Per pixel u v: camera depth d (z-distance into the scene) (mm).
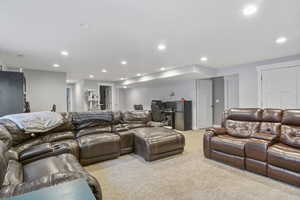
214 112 6887
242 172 2529
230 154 2781
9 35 2645
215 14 2098
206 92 6684
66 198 786
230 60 4570
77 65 4965
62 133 2984
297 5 1902
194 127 6281
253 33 2721
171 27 2457
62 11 1959
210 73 5539
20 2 1752
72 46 3229
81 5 1840
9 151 1966
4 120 2424
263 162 2375
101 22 2262
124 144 3357
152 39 2932
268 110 3037
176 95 7023
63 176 1312
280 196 1898
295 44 3285
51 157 2014
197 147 3881
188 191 2043
